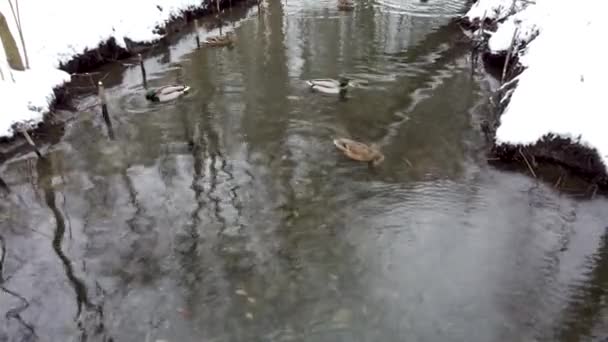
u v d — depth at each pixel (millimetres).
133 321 6336
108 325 6277
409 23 19250
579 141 9094
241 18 20719
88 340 6070
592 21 12000
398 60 15438
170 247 7633
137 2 17766
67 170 9930
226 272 7125
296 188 9086
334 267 7203
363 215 8320
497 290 6762
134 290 6828
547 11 14234
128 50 16188
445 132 11000
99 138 11133
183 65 15461
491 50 15180
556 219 8180
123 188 9219
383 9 21297
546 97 10117
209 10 21188
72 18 15336
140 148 10633
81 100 13125
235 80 14070
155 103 12797
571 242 7652
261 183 9258
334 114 11891
